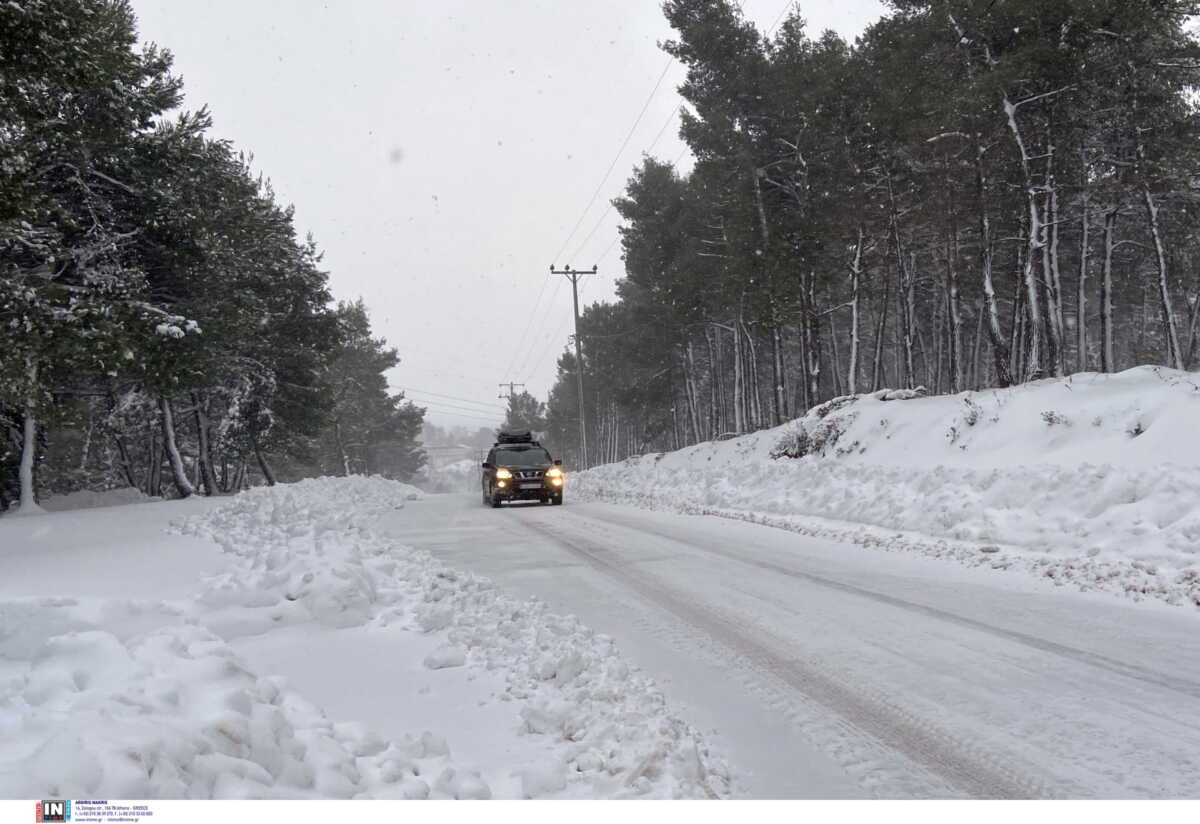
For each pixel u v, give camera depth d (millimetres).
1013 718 4137
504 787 3164
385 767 3010
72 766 2135
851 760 3691
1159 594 6625
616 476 30547
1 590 7348
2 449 22547
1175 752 3627
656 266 41812
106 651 3277
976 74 22516
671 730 3816
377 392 69625
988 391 19094
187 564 8883
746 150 29766
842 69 27641
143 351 18156
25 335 15070
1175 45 23828
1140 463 10953
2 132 13820
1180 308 41812
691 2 31125
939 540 10016
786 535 11820
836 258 31156
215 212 25094
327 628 6109
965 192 27250
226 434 32625
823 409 24000
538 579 8789
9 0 11875
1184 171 25016
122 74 19125
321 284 35281
